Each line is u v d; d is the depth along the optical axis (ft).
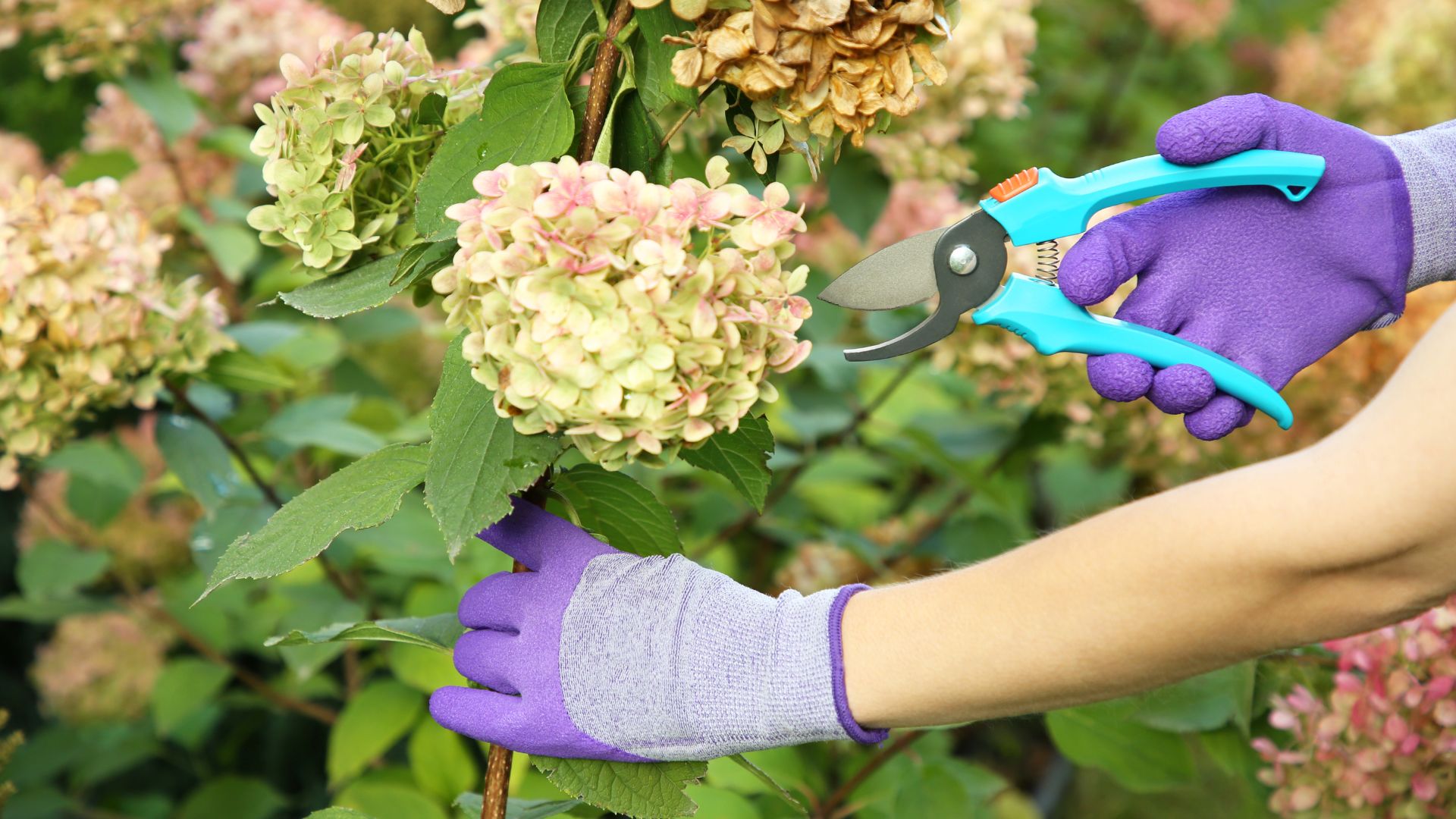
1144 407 6.18
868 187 6.02
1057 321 2.79
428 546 5.77
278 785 7.80
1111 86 11.09
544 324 2.45
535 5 4.43
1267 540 2.18
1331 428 6.22
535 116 2.92
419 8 8.80
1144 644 2.34
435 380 8.25
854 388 6.31
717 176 2.77
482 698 3.01
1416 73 9.29
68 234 4.50
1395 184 2.82
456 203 2.85
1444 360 2.09
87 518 6.48
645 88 3.00
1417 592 2.23
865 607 2.67
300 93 3.12
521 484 2.76
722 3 2.68
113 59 6.52
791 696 2.63
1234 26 12.55
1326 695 5.14
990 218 2.83
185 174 7.46
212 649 6.83
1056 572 2.39
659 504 3.35
